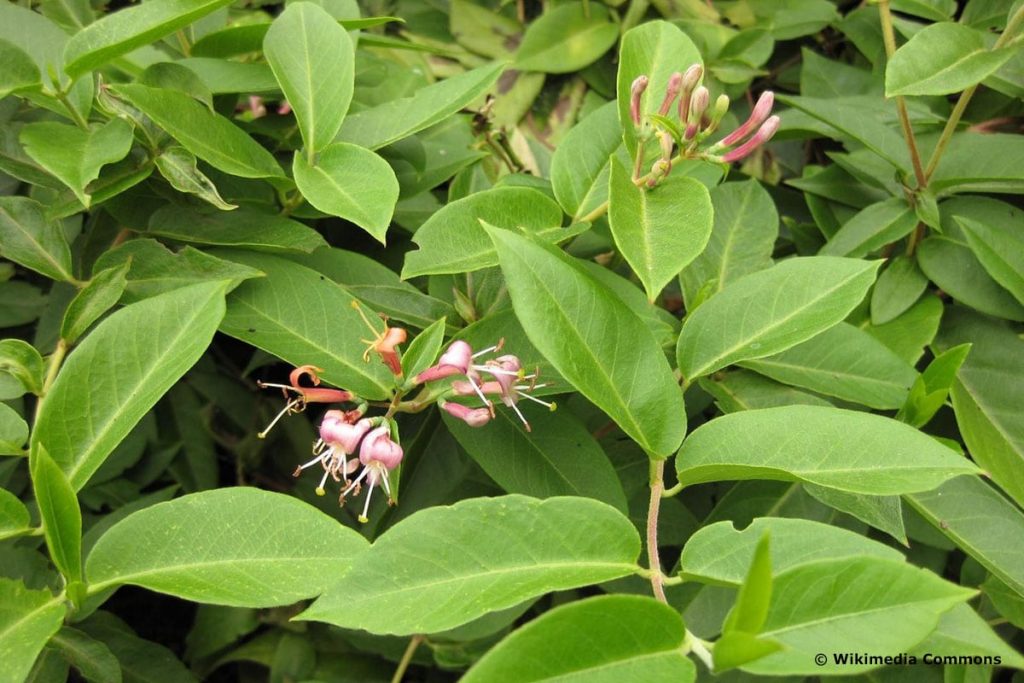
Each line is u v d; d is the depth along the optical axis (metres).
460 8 0.74
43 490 0.47
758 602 0.43
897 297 0.61
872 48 0.71
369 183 0.54
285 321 0.54
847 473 0.49
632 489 0.59
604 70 0.72
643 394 0.50
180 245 0.57
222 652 0.67
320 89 0.56
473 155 0.63
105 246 0.60
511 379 0.52
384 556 0.47
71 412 0.50
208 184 0.55
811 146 0.71
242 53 0.62
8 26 0.57
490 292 0.57
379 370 0.53
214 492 0.48
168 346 0.51
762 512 0.58
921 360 0.64
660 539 0.60
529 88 0.71
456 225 0.54
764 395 0.57
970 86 0.54
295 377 0.52
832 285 0.53
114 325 0.51
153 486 0.68
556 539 0.48
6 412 0.51
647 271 0.50
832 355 0.57
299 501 0.48
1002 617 0.60
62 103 0.55
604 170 0.59
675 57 0.58
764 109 0.54
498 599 0.46
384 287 0.57
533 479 0.54
